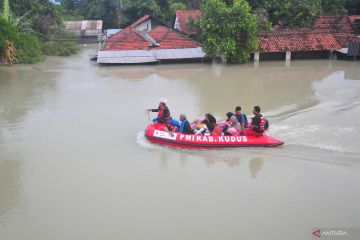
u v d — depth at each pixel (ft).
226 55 94.58
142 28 136.77
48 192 32.27
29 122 50.01
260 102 59.11
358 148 39.11
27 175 35.32
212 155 38.96
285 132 43.88
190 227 27.20
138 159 38.32
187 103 58.75
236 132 41.09
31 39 101.65
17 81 75.15
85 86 70.69
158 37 106.83
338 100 58.90
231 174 34.86
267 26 99.40
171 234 26.45
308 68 87.92
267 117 50.52
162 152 39.88
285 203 29.96
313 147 39.70
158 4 160.45
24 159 38.65
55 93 65.51
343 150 38.68
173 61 98.48
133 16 162.50
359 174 34.06
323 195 30.96
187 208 29.50
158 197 31.12
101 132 45.96
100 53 96.99
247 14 91.71
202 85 71.61
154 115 52.49
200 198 30.89
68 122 49.88
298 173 34.60
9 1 111.96
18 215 29.04
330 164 36.01
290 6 109.91
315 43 99.09
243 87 69.77
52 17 129.90
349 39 103.19
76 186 33.12
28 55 97.96
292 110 53.83
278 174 34.58
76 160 38.27
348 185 32.37
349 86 68.49
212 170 35.76
